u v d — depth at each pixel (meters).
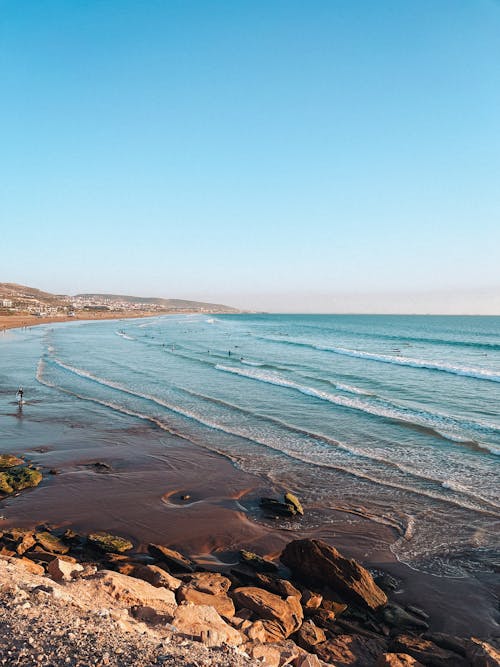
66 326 128.25
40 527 12.76
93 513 13.79
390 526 13.20
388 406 27.62
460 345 67.94
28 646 5.23
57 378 38.50
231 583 9.88
